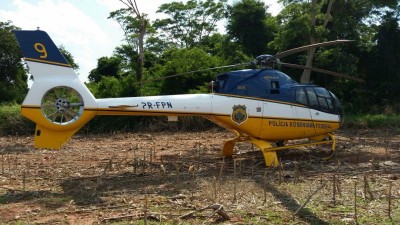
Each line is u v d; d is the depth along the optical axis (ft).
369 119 78.38
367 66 103.55
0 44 122.83
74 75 33.06
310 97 40.68
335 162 40.04
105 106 34.17
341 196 26.89
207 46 143.95
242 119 38.45
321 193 27.81
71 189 30.50
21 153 50.03
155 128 78.13
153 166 39.45
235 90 38.68
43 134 32.53
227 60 97.04
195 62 90.63
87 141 63.62
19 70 128.16
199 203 25.96
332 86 94.84
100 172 36.58
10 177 34.40
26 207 25.90
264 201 26.09
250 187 29.78
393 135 65.77
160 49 176.55
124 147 55.06
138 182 32.48
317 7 81.15
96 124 79.71
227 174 34.96
